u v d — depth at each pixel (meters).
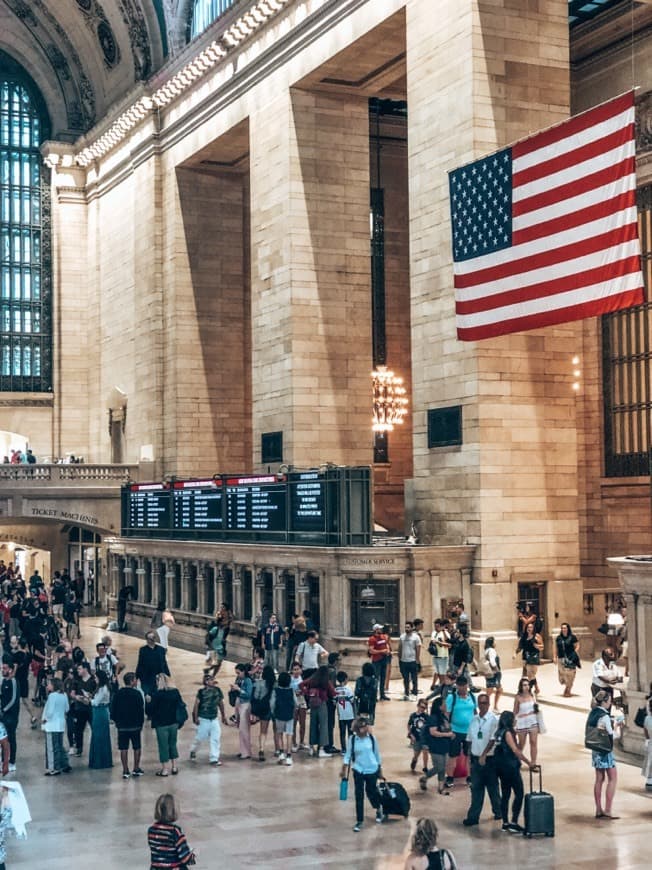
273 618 27.05
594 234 21.73
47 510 44.47
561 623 28.64
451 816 15.64
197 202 45.97
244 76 39.62
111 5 48.75
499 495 28.23
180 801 16.61
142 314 48.06
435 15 29.89
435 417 29.80
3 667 18.92
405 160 46.88
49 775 18.38
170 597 37.28
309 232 36.81
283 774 18.25
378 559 27.11
